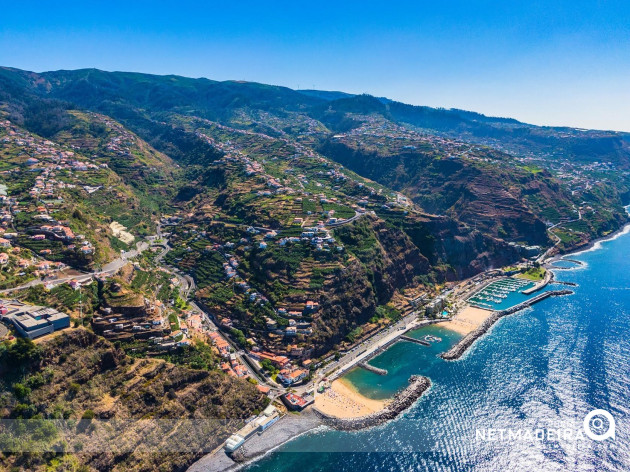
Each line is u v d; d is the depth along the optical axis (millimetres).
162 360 172500
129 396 155125
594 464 151375
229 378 182500
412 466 154125
